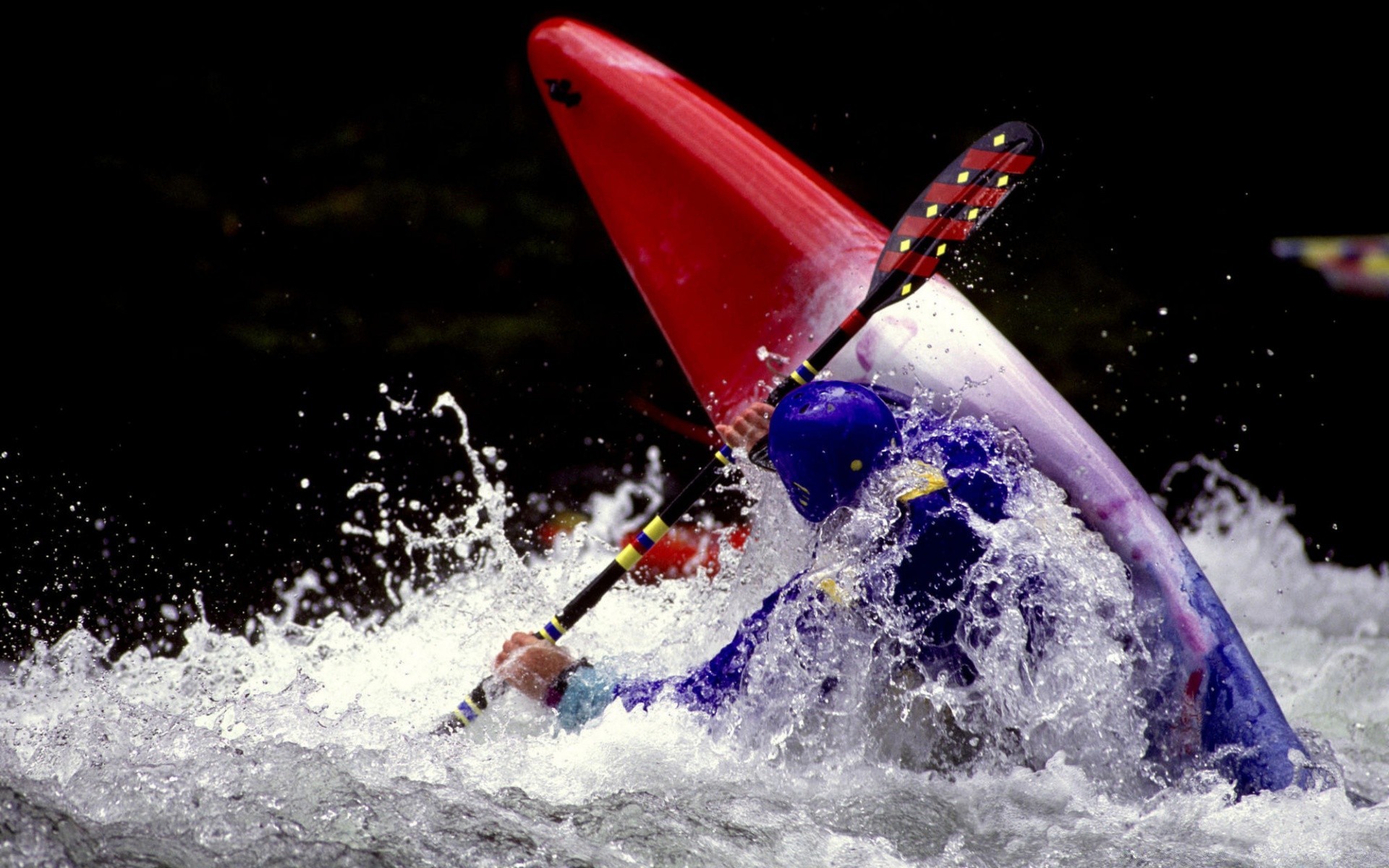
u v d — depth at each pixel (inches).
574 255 1279.5
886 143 1328.7
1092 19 1298.0
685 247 593.9
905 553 362.3
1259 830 333.4
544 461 1152.8
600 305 1261.1
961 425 403.5
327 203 1254.9
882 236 557.3
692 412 1198.3
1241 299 1207.6
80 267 1177.4
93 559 848.3
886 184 1315.2
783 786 354.0
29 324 1136.2
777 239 563.5
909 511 363.6
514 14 1364.4
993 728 366.6
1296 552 699.4
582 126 639.1
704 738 369.7
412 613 519.2
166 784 314.0
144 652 495.8
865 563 365.4
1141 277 1229.1
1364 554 1037.8
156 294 1178.6
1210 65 1285.7
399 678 466.0
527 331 1225.4
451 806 317.1
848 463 366.6
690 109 613.9
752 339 562.6
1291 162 1269.7
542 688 395.5
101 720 357.7
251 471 1040.2
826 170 1326.3
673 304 595.2
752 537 453.7
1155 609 406.0
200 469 1027.3
